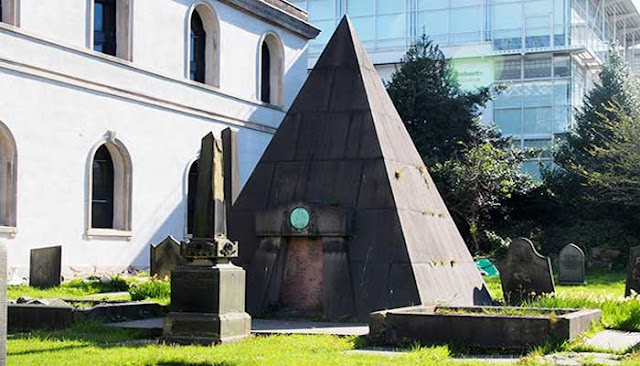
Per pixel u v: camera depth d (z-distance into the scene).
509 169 38.09
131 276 27.20
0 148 25.31
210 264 10.85
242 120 36.06
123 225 29.56
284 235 13.56
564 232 37.19
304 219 13.39
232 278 10.97
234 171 15.55
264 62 39.09
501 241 36.59
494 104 48.88
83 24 28.00
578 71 49.59
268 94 39.19
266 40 38.88
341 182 13.78
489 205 37.03
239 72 36.09
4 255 6.59
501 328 10.11
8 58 25.05
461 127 39.88
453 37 49.81
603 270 33.75
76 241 27.30
